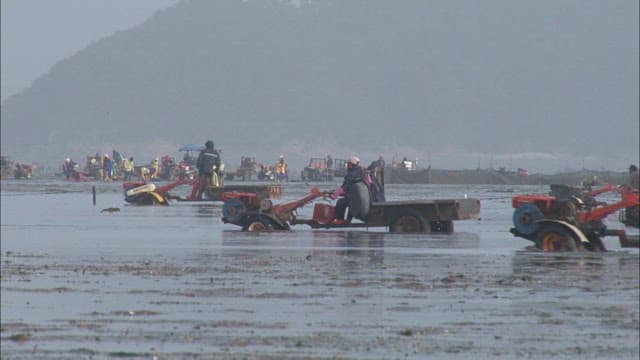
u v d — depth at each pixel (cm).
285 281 8450
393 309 7144
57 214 17988
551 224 10694
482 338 6231
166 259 10075
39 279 8588
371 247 11244
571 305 7281
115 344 6069
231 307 7231
